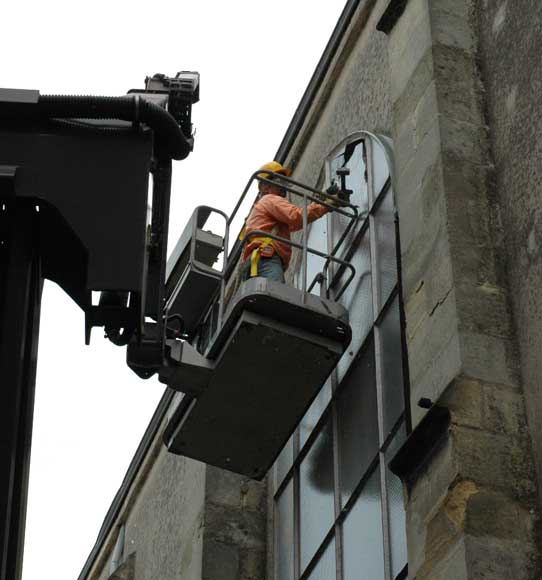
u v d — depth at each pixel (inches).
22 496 242.8
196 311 569.6
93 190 276.8
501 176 415.5
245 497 594.6
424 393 383.2
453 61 450.3
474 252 397.1
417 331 400.8
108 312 282.5
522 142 408.5
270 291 443.8
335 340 453.4
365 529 450.9
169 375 458.6
